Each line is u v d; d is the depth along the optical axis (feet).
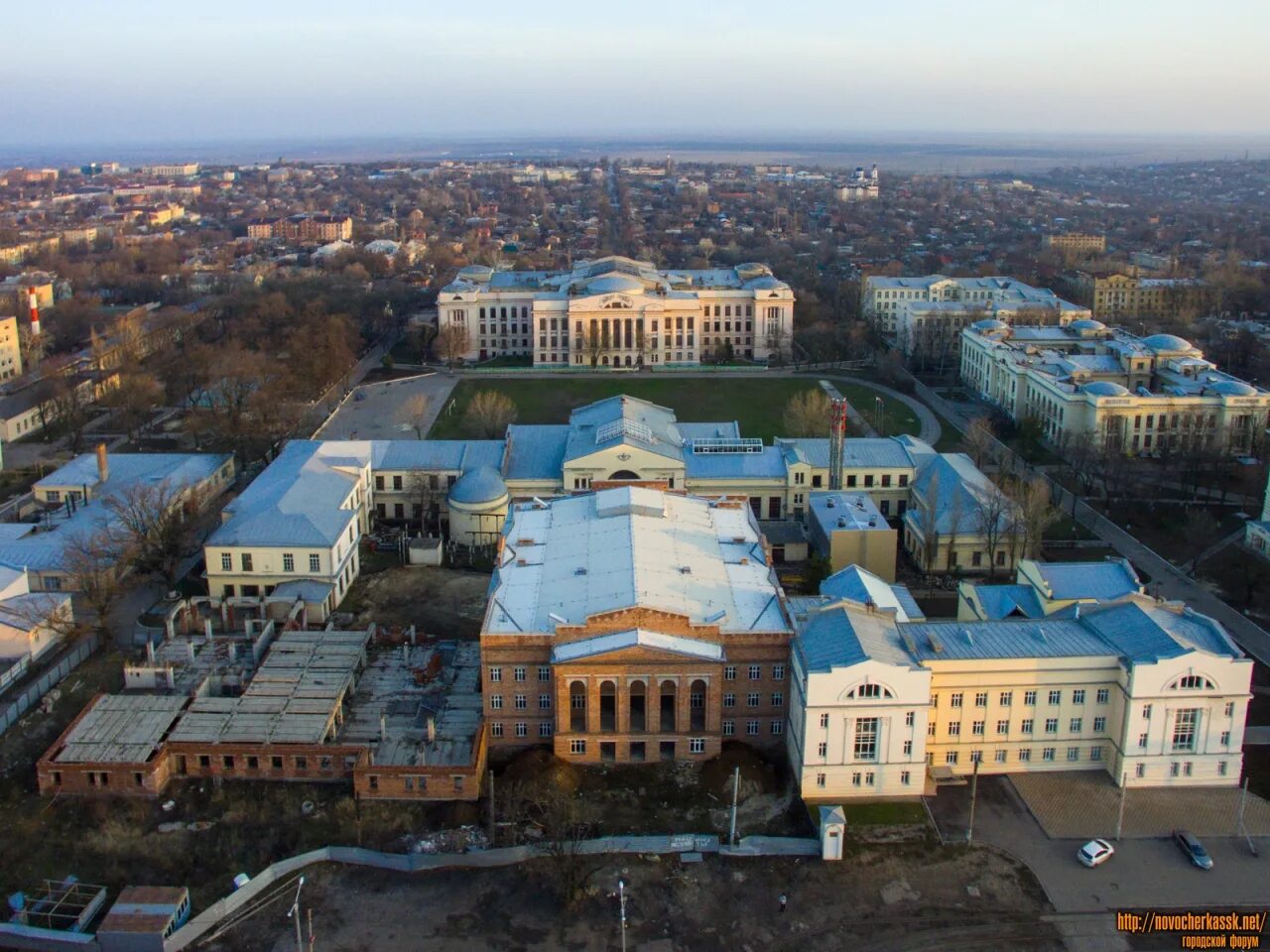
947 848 424.05
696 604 500.33
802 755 449.48
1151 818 442.09
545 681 481.05
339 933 380.99
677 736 477.36
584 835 431.43
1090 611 497.05
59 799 453.99
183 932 375.45
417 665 549.13
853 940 379.76
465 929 383.65
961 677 458.50
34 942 374.63
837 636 458.50
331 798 456.45
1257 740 497.05
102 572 599.98
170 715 489.26
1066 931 383.04
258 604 615.16
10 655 561.84
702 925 386.32
